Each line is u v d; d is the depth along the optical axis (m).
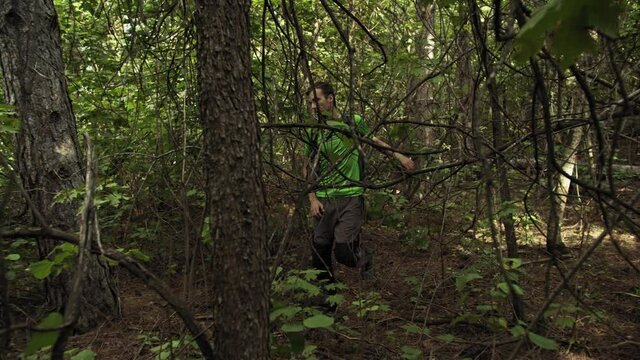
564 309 2.83
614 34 1.01
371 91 5.00
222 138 1.69
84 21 5.05
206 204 2.05
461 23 2.97
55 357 1.33
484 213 4.80
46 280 3.50
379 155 4.12
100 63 4.69
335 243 3.57
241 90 1.71
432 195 5.07
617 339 3.16
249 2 1.78
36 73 3.40
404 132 3.08
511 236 3.45
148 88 4.49
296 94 2.76
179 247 4.38
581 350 3.04
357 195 3.55
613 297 3.89
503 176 3.24
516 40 1.09
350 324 3.46
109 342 3.27
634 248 4.93
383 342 3.15
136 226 4.34
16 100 3.43
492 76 1.59
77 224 3.49
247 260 1.71
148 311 3.79
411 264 4.73
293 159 3.30
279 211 3.11
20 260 3.99
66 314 1.31
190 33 2.90
